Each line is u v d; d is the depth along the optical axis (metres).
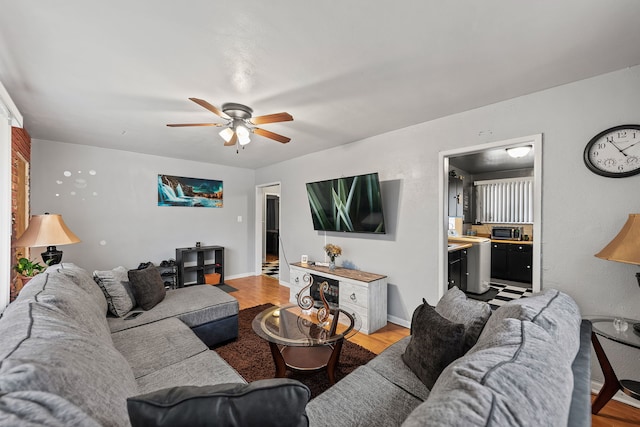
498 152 4.21
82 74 1.94
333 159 3.96
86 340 1.07
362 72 1.92
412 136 3.03
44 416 0.55
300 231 4.61
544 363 0.78
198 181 5.00
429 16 1.39
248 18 1.40
